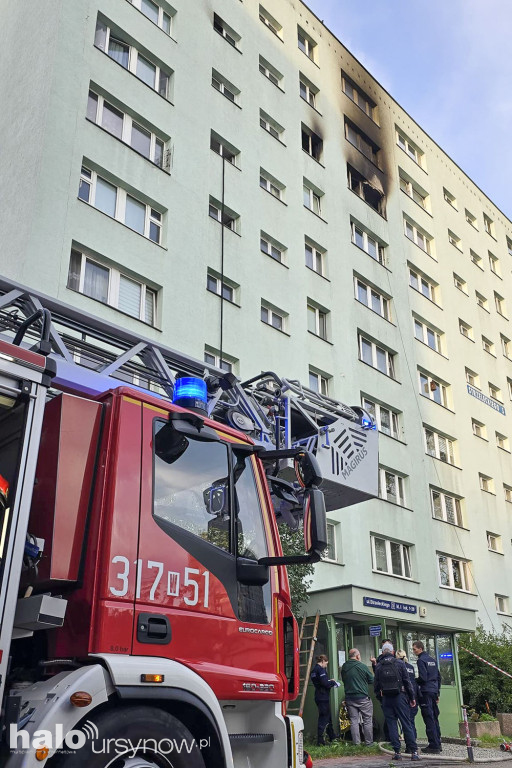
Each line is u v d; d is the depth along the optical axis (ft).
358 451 30.27
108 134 54.13
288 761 14.33
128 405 13.74
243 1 76.33
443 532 80.12
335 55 90.22
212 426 15.33
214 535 14.26
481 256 112.27
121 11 59.47
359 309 77.92
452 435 88.43
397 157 97.35
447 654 52.47
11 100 54.80
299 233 72.59
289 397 27.68
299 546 42.11
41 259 46.06
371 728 39.60
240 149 68.23
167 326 53.78
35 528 12.50
